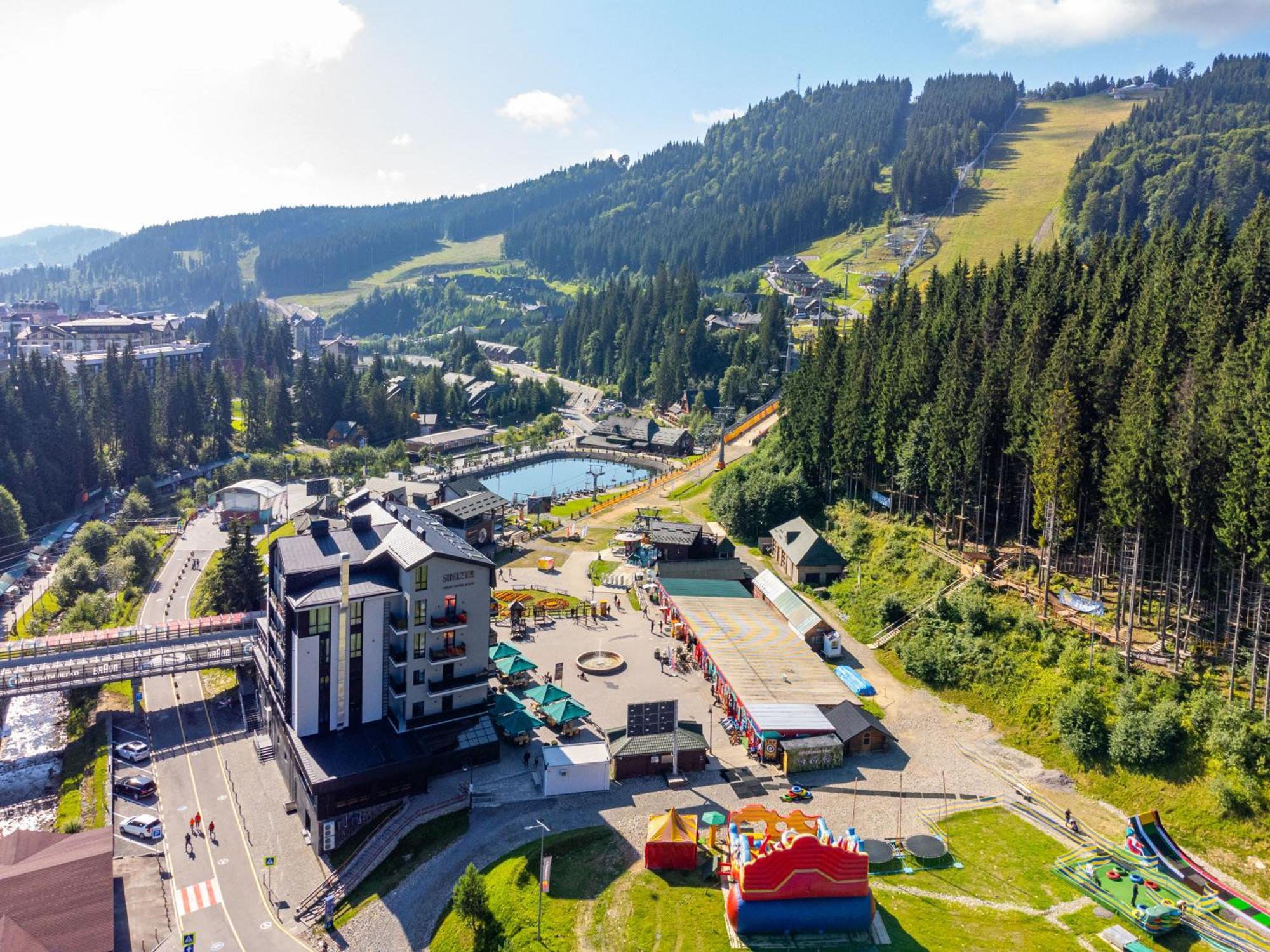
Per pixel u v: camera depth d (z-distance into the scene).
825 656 119.00
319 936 74.19
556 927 69.56
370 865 82.00
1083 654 101.44
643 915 70.81
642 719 94.50
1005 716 101.75
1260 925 69.75
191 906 77.69
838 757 94.81
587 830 83.12
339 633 90.81
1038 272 165.12
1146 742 86.94
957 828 84.31
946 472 133.50
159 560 172.25
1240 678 90.00
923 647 114.19
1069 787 90.00
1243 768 81.12
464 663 97.69
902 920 71.00
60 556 177.00
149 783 95.81
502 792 90.19
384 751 89.06
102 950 69.81
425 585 93.31
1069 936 69.25
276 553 100.06
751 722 98.69
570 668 119.56
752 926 68.56
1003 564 126.06
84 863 78.56
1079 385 117.38
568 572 162.75
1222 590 99.56
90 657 113.94
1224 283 120.31
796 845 69.25
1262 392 89.94
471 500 180.38
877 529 149.50
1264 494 84.19
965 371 137.12
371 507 114.38
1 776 103.62
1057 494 109.38
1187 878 75.50
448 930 72.69
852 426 158.62
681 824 78.50
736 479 190.75
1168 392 106.31
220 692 119.50
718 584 141.50
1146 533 100.56
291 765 93.06
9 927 70.25
